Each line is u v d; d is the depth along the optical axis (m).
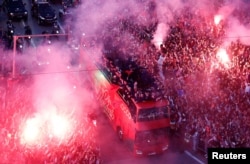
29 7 46.09
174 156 22.06
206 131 21.86
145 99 21.22
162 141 21.67
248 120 22.48
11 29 35.94
